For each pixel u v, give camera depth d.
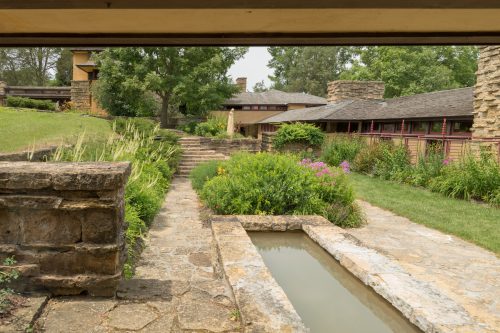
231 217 6.10
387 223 7.05
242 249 4.16
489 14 1.87
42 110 20.48
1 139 9.88
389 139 16.25
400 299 3.07
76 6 1.68
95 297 2.77
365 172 14.60
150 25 2.16
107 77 22.47
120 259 2.89
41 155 6.63
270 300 2.84
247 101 34.91
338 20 2.03
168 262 4.40
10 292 2.64
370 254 4.21
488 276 4.27
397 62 32.19
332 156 16.34
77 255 2.74
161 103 27.33
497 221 7.01
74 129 13.13
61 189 2.64
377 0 1.60
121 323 2.45
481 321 2.79
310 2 1.63
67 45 2.46
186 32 2.30
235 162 8.88
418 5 1.61
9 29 2.24
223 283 3.29
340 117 18.75
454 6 1.61
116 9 1.85
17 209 2.68
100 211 2.74
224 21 2.06
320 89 48.91
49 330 2.31
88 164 3.07
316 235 5.19
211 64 23.33
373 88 23.00
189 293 3.00
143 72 22.23
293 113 28.41
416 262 4.77
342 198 7.25
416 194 10.02
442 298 3.09
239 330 2.45
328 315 3.27
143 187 6.22
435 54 32.88
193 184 10.65
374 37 2.27
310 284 4.01
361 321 3.15
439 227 6.57
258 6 1.67
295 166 7.61
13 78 43.19
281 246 5.40
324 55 49.16
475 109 11.01
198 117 26.02
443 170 10.77
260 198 6.77
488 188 8.95
